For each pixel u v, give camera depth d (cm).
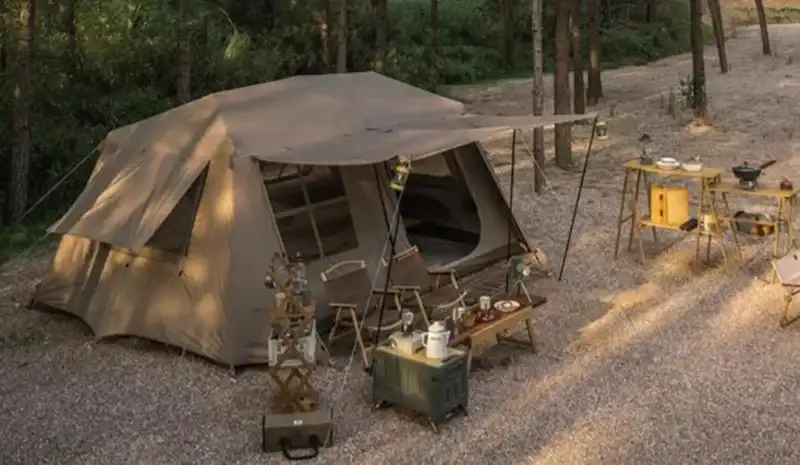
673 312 747
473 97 2139
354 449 536
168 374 650
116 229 675
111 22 1490
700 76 1642
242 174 674
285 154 666
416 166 954
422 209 966
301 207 721
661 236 966
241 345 652
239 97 766
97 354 692
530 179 1266
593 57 1958
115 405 602
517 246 892
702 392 597
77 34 1445
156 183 700
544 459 516
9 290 851
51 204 1148
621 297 787
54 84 1291
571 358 662
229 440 550
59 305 776
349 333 674
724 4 4078
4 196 1118
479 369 646
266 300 662
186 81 1331
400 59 2131
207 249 675
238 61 1630
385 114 795
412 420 571
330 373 642
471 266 848
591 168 1323
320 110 769
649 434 541
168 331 687
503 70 2683
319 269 715
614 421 560
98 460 529
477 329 626
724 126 1605
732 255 891
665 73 2462
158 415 586
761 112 1723
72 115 1280
